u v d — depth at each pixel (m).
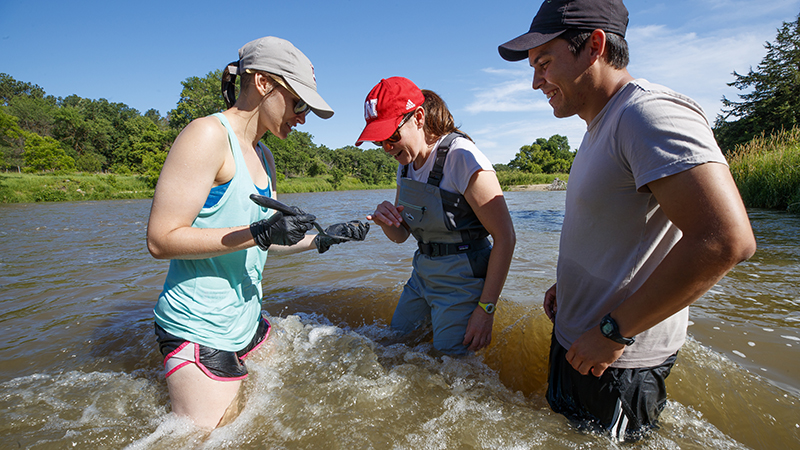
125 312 3.16
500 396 1.88
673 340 1.47
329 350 2.32
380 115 2.08
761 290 3.28
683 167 1.08
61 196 31.11
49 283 4.09
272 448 1.51
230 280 1.85
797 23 34.12
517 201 17.28
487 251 2.34
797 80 33.06
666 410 1.70
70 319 2.99
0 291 3.80
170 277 1.79
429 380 1.97
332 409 1.74
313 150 110.62
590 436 1.55
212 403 1.69
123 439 1.58
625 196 1.36
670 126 1.14
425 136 2.25
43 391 1.96
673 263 1.11
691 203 1.07
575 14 1.37
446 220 2.23
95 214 15.23
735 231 1.01
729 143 36.75
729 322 2.61
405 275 4.11
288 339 2.48
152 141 67.94
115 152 80.25
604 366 1.39
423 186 2.24
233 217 1.84
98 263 5.11
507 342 2.37
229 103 2.04
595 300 1.54
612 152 1.34
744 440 1.55
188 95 64.12
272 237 1.61
